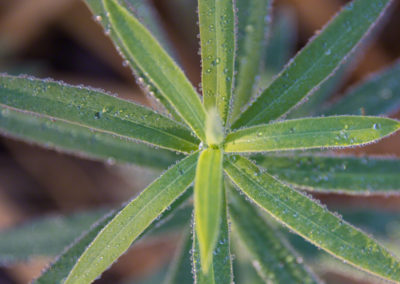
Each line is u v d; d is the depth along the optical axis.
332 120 0.21
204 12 0.21
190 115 0.21
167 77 0.21
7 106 0.21
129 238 0.21
